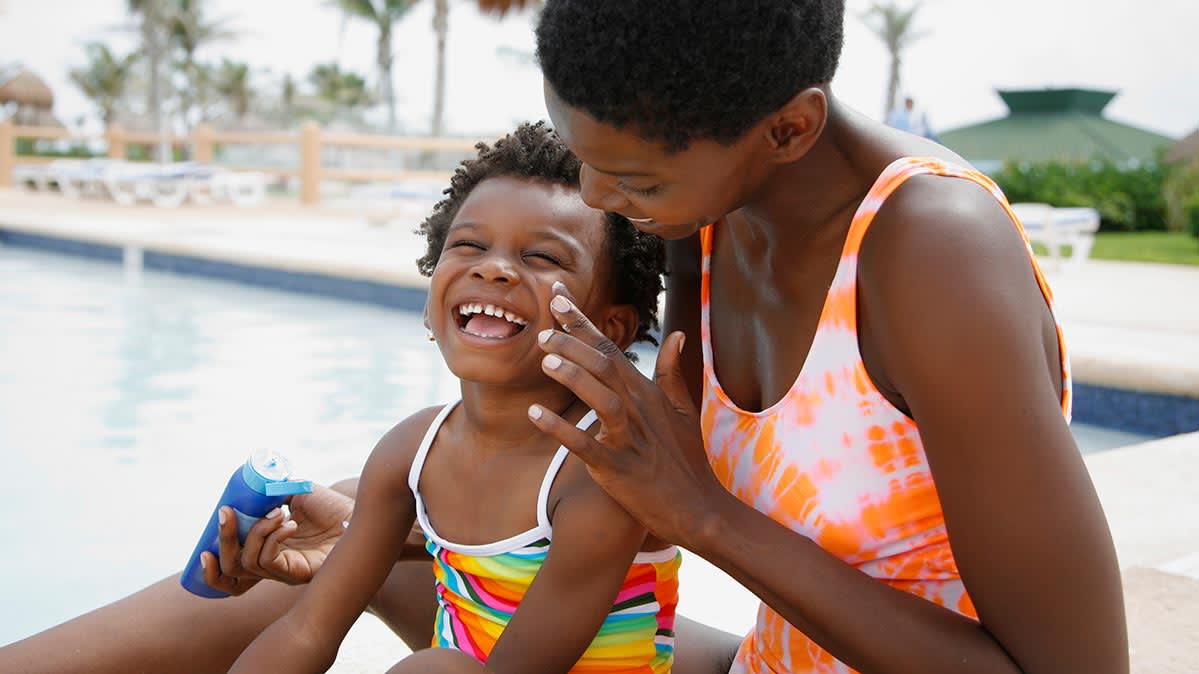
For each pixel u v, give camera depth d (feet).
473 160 5.73
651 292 5.80
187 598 5.73
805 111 3.83
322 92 197.47
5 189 73.10
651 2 3.50
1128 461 11.54
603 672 5.16
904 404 4.17
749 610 8.15
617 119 3.71
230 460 14.61
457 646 5.33
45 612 9.88
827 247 4.36
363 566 5.52
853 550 4.50
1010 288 3.72
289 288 31.48
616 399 3.99
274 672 5.35
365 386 19.36
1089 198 65.21
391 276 28.55
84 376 19.60
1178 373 17.39
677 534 4.15
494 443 5.27
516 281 5.11
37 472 13.91
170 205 60.80
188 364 20.89
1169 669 6.44
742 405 5.05
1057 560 3.68
